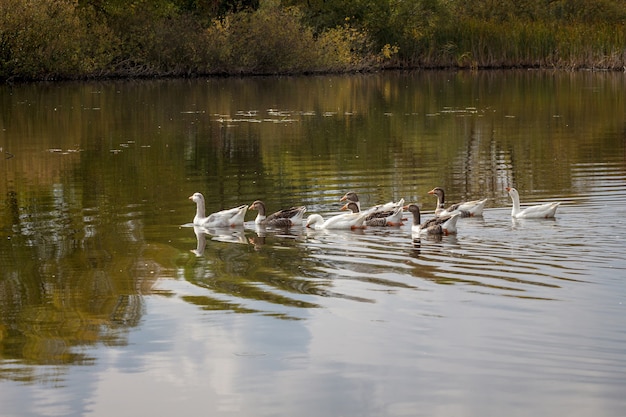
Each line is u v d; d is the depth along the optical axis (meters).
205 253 16.36
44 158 28.44
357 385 10.41
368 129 35.94
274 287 13.98
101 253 16.33
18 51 57.41
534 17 81.62
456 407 9.84
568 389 10.18
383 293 13.57
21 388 10.46
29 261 15.77
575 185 23.14
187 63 64.75
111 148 30.69
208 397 10.19
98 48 60.94
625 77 62.84
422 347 11.41
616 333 11.67
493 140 32.38
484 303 12.97
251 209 20.80
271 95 51.41
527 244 16.61
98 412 9.89
